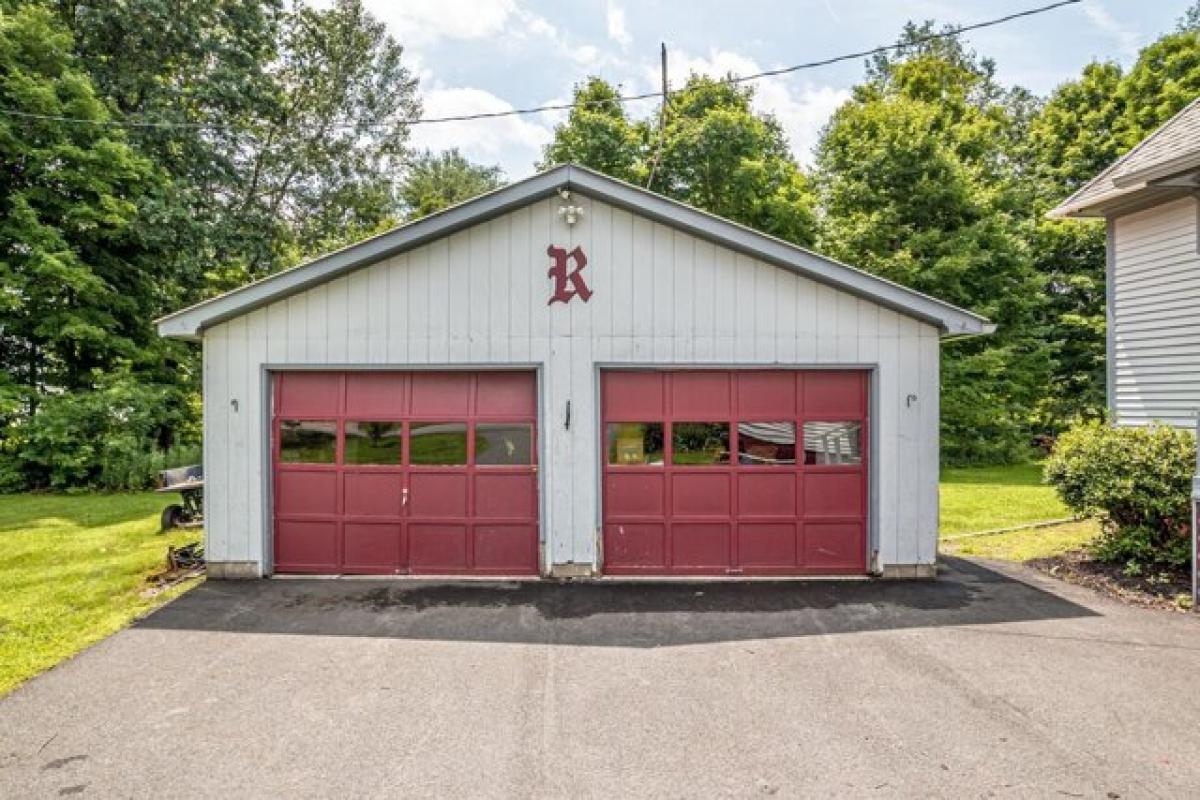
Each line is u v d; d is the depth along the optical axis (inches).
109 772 139.5
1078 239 765.3
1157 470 267.4
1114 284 390.9
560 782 135.8
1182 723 157.8
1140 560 278.5
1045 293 800.3
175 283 686.5
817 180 1005.8
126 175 598.2
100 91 626.8
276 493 290.7
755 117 966.4
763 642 212.2
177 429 667.4
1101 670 188.1
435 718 162.7
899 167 728.3
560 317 285.9
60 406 543.8
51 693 175.8
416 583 278.5
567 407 285.7
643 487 288.4
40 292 570.9
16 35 562.9
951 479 600.1
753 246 278.2
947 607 245.0
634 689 178.5
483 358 286.4
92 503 480.7
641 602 253.1
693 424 289.1
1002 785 133.5
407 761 143.8
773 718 161.8
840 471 287.4
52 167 567.2
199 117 724.0
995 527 382.3
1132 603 247.0
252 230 758.5
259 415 285.9
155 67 679.7
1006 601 251.0
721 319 285.6
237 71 703.1
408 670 191.3
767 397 288.0
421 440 290.2
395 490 289.6
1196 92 725.3
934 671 188.5
